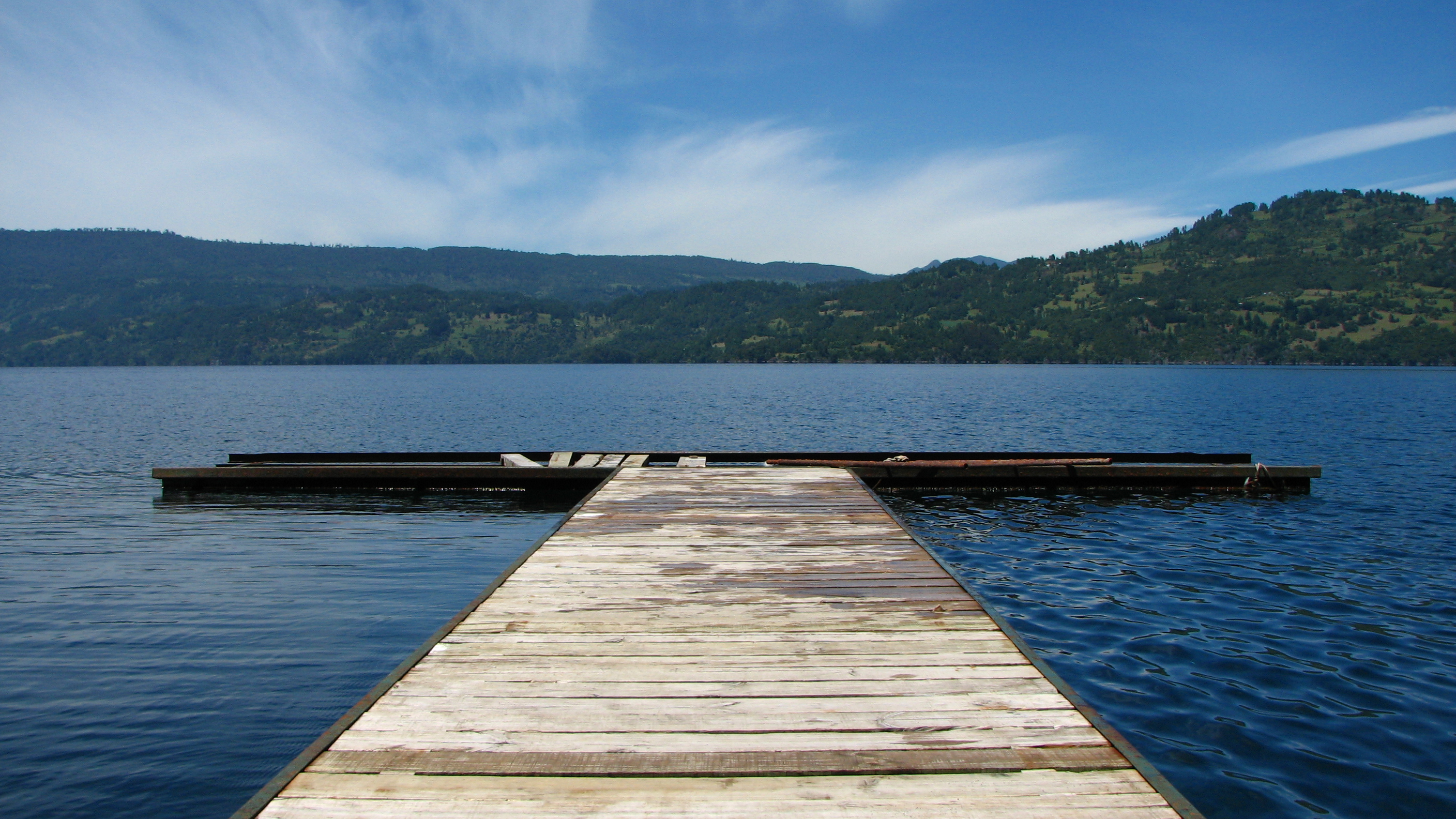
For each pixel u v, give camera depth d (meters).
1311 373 119.31
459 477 15.16
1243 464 15.42
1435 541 11.14
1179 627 7.56
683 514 9.38
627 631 5.12
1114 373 119.00
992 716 3.85
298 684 6.21
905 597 5.91
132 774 4.90
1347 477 17.31
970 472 14.90
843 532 8.33
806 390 68.06
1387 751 5.17
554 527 8.57
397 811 3.02
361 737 3.59
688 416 38.88
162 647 7.01
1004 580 9.19
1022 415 38.19
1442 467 19.05
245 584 9.05
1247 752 5.16
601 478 14.95
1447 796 4.64
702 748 3.53
